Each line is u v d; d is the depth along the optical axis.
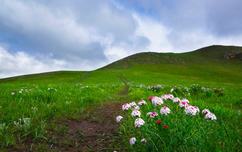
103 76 84.06
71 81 72.88
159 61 135.75
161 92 22.25
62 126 8.98
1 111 9.99
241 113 12.02
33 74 114.06
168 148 6.18
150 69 114.56
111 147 7.57
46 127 8.70
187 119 7.25
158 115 7.40
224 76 109.31
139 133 8.15
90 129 9.05
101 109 12.35
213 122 8.22
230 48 170.12
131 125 8.72
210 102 17.95
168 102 9.54
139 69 112.88
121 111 11.93
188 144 6.31
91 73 98.38
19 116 9.46
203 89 21.67
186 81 75.81
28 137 7.82
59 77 94.81
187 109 7.11
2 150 6.89
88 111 11.57
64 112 10.71
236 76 111.31
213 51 169.38
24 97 13.48
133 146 7.12
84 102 13.45
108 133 8.68
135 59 136.25
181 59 142.62
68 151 7.24
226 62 152.25
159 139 6.49
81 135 8.39
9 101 11.92
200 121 7.67
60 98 13.91
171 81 72.38
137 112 7.26
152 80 73.94
